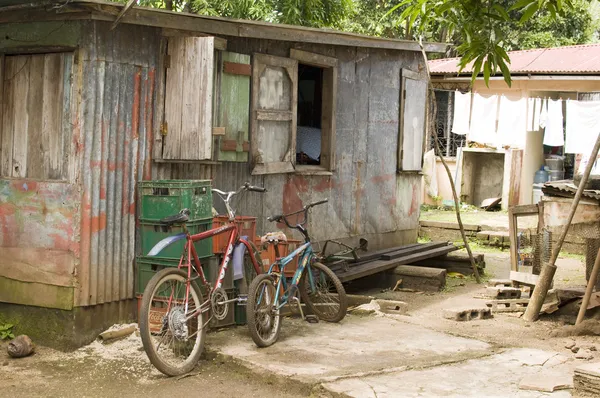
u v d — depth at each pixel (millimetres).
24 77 6777
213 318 6840
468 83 17078
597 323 7242
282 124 8516
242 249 6715
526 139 16734
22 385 5703
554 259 7723
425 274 9508
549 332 7254
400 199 11023
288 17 14000
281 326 7227
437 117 17828
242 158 7820
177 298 6219
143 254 6762
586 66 15500
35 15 6555
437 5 6398
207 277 6840
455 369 5895
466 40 6426
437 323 7617
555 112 15344
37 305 6660
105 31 6500
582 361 6188
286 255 7555
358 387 5391
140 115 6840
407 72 10836
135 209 6859
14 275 6766
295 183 8883
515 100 16578
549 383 5477
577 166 16844
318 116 10367
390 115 10617
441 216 15531
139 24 6504
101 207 6578
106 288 6660
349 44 9297
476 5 6266
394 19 19375
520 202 16766
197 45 6809
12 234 6785
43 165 6684
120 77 6648
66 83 6523
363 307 7930
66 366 6125
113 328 6715
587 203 7645
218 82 7422
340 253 9289
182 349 6328
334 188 9594
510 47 20203
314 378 5555
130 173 6797
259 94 8102
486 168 17797
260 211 8336
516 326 7566
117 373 5965
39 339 6672
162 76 6953
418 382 5547
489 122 15992
